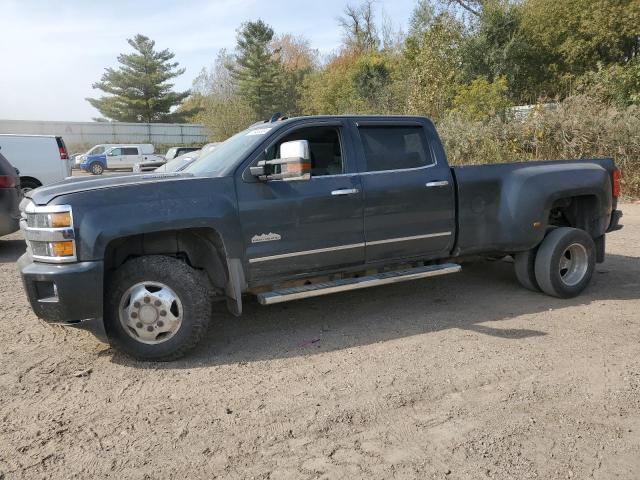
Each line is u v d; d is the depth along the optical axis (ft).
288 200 15.12
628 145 43.78
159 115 204.54
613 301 18.69
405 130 17.48
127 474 9.39
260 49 172.04
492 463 9.46
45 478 9.32
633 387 12.18
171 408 11.68
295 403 11.76
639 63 60.13
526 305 18.42
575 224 20.59
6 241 35.24
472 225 17.97
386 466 9.44
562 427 10.60
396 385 12.49
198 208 14.01
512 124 50.67
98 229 13.09
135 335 14.01
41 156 45.50
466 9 101.40
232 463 9.64
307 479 9.13
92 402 12.05
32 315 18.42
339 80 142.10
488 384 12.46
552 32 86.12
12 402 12.10
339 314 17.90
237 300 14.62
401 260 17.31
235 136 18.03
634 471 9.23
